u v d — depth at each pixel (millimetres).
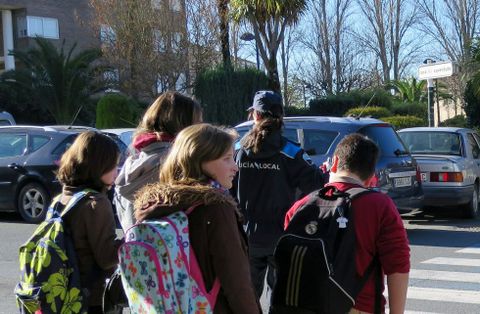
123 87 26641
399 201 9594
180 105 3779
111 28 26469
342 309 2943
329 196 3123
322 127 9422
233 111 23797
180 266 2594
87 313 3258
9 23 39719
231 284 2666
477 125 21031
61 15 40969
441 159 11414
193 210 2709
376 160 3268
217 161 2852
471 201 11875
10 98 31406
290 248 3027
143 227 2629
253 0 24047
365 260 3043
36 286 3141
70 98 28016
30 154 12070
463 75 32219
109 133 12258
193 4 26047
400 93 39219
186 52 25984
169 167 2865
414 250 9133
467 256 8672
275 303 3086
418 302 6492
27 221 12062
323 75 43000
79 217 3271
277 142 4402
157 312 2555
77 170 3412
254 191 4410
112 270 3330
